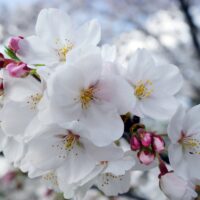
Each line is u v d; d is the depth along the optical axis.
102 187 0.14
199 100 0.58
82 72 0.11
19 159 0.13
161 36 0.64
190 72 0.60
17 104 0.13
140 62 0.13
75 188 0.12
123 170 0.13
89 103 0.12
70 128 0.11
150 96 0.13
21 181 0.42
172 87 0.13
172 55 0.63
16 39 0.13
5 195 0.45
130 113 0.12
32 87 0.12
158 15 0.64
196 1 0.60
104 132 0.11
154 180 0.42
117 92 0.12
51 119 0.11
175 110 0.13
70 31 0.14
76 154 0.12
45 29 0.14
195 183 0.13
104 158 0.12
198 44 0.58
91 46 0.11
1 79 0.12
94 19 0.14
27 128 0.12
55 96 0.11
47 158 0.12
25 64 0.12
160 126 0.33
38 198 0.45
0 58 0.12
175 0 0.62
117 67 0.12
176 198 0.12
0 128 0.13
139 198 0.38
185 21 0.59
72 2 0.64
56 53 0.14
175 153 0.12
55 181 0.14
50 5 0.63
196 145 0.13
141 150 0.12
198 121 0.13
